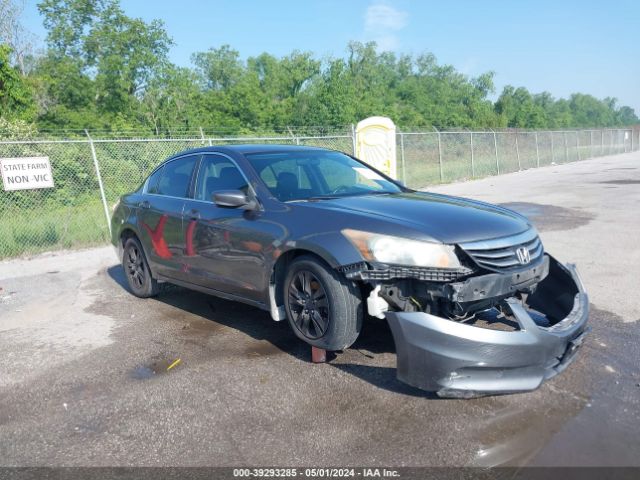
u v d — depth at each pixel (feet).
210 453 10.31
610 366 13.19
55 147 43.45
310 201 14.66
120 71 109.81
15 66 113.29
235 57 197.88
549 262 14.35
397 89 207.72
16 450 10.72
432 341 10.97
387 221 12.49
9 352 16.14
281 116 142.51
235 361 14.52
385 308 12.19
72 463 10.19
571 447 9.94
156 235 18.88
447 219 12.66
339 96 129.70
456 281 11.64
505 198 48.80
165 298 21.02
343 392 12.41
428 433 10.61
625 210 38.24
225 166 16.83
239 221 15.26
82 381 13.80
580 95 382.63
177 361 14.75
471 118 209.97
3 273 27.55
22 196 38.58
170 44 116.37
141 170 48.44
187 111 115.24
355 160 18.53
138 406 12.32
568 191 52.70
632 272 21.54
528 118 238.48
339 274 12.72
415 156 73.10
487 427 10.71
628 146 164.66
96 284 24.13
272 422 11.32
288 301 14.06
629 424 10.63
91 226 36.29
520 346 10.97
